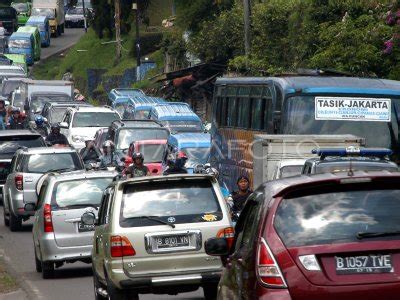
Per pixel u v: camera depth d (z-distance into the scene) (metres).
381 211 21.42
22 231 69.44
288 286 20.98
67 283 46.44
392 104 58.12
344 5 93.19
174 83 134.12
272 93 59.88
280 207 21.78
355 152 39.84
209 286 35.66
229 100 69.31
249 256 21.97
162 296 41.47
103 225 36.75
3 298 42.72
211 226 35.12
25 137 82.50
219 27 130.38
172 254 34.81
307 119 57.88
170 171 56.09
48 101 124.81
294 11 105.00
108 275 35.09
